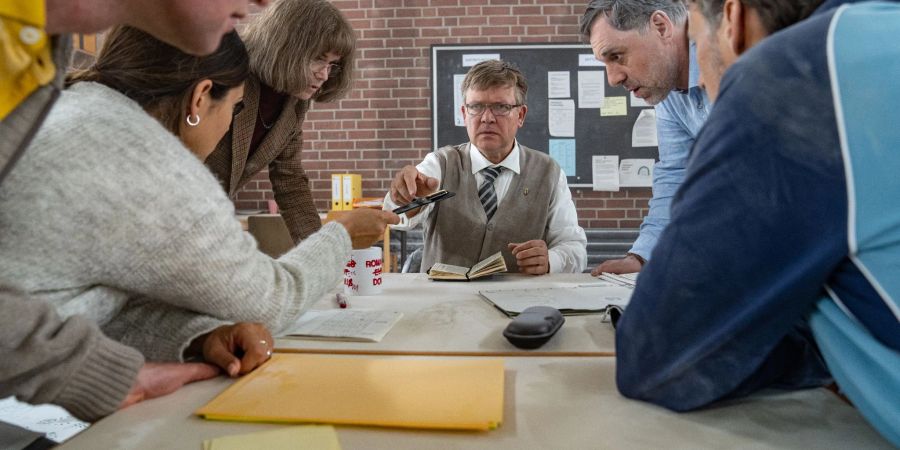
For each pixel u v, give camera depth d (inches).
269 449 20.7
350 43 68.1
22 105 20.6
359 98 167.3
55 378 22.9
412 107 166.4
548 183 84.4
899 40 19.8
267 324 34.8
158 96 36.1
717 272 22.1
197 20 22.9
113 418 24.2
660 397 24.5
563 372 29.6
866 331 20.6
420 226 160.6
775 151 20.6
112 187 28.1
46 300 25.6
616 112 160.1
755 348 22.6
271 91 68.9
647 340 24.4
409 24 164.9
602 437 21.8
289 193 82.2
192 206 30.2
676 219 23.4
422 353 33.8
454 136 164.2
